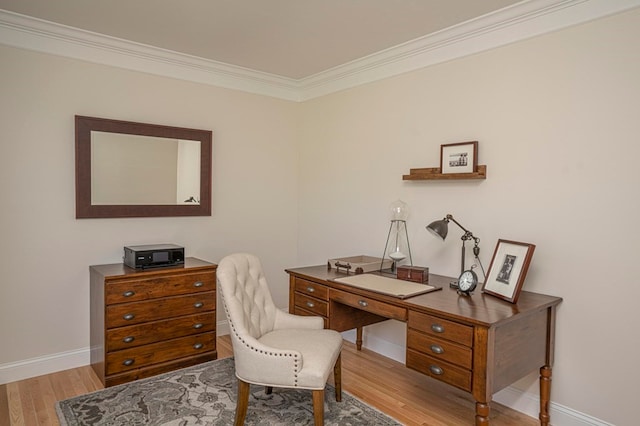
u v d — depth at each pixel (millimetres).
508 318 1896
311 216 4074
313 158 4035
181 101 3438
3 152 2691
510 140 2516
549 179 2346
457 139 2797
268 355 2031
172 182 3393
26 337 2816
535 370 2346
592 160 2176
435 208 2949
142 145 3230
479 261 2676
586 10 2170
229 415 2326
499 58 2561
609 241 2125
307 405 2461
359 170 3541
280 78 3906
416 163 3074
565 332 2287
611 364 2129
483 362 1826
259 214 3971
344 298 2562
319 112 3949
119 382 2688
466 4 2373
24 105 2754
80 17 2623
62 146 2906
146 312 2779
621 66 2070
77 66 2941
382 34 2836
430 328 2057
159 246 3150
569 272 2271
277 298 4137
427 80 2984
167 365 2879
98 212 3049
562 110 2287
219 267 2291
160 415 2316
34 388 2646
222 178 3713
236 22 2666
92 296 2949
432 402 2555
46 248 2873
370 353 3363
